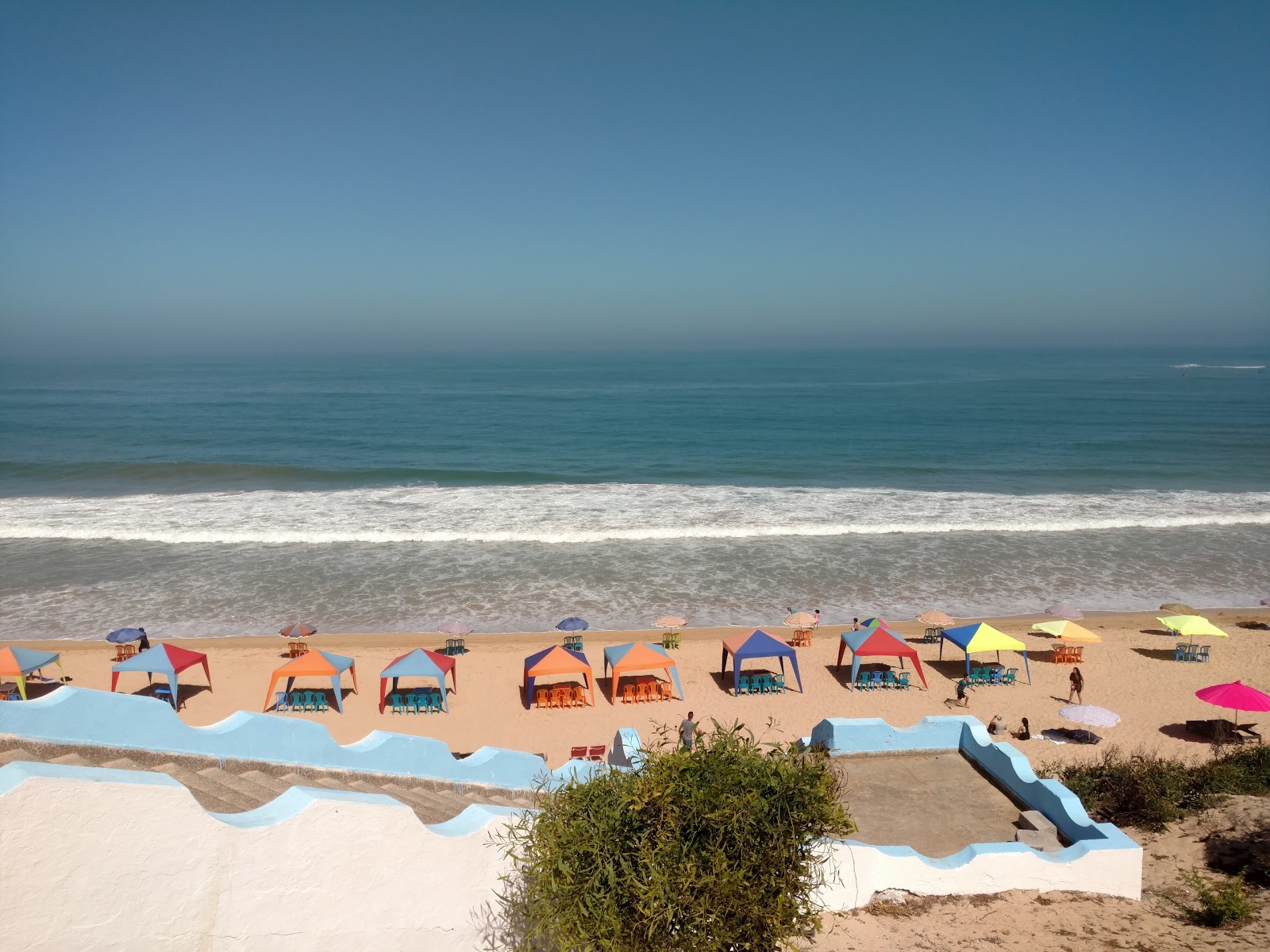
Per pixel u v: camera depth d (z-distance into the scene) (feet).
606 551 112.57
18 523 123.24
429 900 18.80
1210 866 29.96
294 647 79.61
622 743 29.37
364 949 17.98
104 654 78.28
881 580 101.86
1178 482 163.73
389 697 69.56
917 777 33.06
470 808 20.67
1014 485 161.38
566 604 93.61
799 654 81.10
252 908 16.63
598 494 147.54
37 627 85.66
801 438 231.71
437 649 81.15
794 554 111.65
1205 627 76.89
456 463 192.34
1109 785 40.40
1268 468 176.45
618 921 17.40
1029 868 26.14
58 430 246.06
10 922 14.34
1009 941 23.30
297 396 371.97
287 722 26.55
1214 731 63.87
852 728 34.53
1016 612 92.68
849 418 280.10
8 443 218.38
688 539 118.52
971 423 262.26
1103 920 24.61
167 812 15.62
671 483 164.14
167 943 15.75
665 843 18.08
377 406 324.80
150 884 15.53
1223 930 24.06
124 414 290.35
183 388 420.77
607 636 84.79
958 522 126.21
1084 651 81.51
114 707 22.89
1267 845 30.45
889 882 25.53
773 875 18.61
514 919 19.97
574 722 67.41
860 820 29.91
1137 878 26.32
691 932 17.88
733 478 171.12
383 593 96.53
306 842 17.13
